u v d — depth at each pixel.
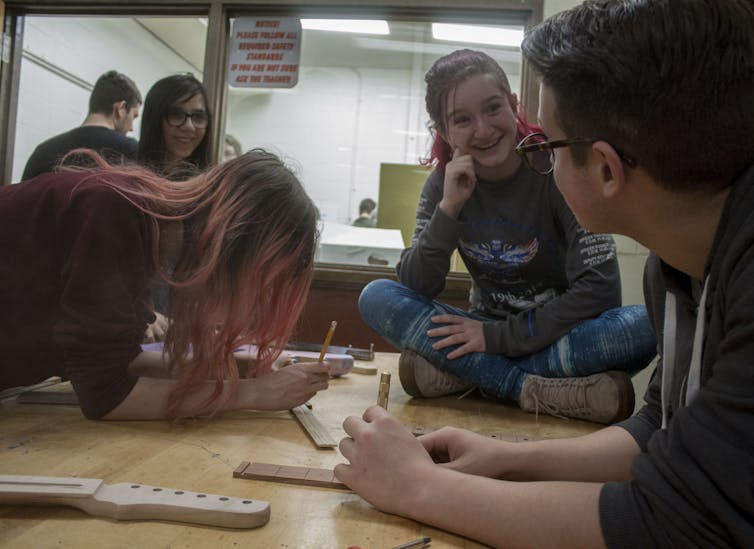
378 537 0.64
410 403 1.51
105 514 0.64
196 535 0.62
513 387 1.50
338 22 3.07
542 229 1.57
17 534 0.60
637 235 0.66
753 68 0.52
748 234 0.53
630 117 0.56
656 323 0.83
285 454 0.94
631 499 0.54
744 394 0.49
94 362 1.00
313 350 2.05
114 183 1.01
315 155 5.32
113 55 4.61
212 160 2.35
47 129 3.87
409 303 1.55
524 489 0.62
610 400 1.35
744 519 0.47
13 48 2.89
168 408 1.06
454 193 1.52
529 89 2.46
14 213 0.98
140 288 1.02
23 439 0.93
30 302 0.99
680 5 0.54
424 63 4.82
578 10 0.63
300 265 1.06
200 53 5.21
